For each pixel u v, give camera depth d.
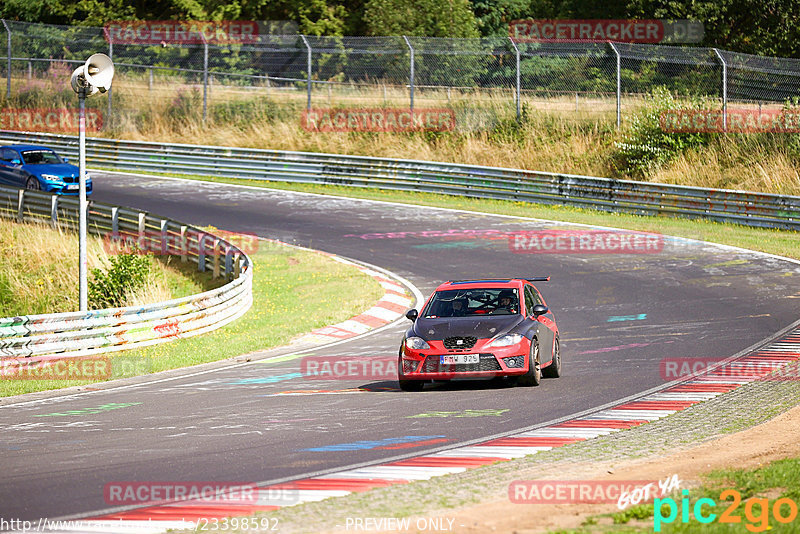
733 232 107.06
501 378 50.94
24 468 32.72
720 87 157.00
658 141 136.12
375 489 28.22
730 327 64.81
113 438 37.81
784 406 40.53
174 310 70.06
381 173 139.88
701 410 40.59
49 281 89.12
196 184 142.75
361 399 45.78
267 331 71.19
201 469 31.92
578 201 124.44
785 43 182.38
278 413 42.59
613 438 35.41
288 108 165.88
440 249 101.25
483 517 24.56
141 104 173.50
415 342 47.09
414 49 170.50
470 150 146.88
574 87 174.75
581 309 74.38
